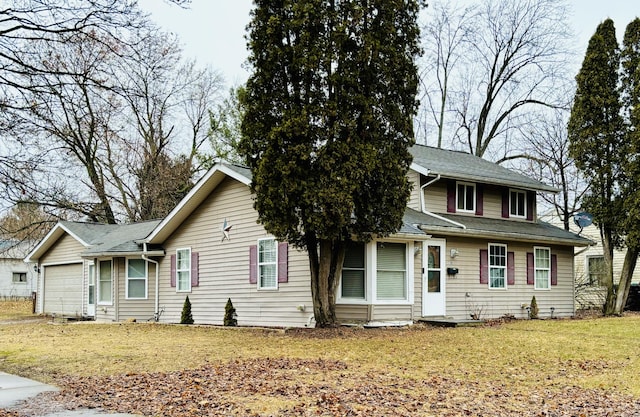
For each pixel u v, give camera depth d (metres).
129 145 29.81
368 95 16.25
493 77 38.28
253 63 16.42
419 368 11.44
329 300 17.16
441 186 21.61
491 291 21.53
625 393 9.61
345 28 15.86
